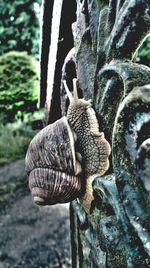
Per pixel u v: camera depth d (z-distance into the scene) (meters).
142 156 0.12
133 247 0.13
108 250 0.14
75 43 0.18
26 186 0.85
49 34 0.21
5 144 0.99
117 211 0.14
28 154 0.16
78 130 0.15
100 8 0.16
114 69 0.14
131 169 0.13
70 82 0.19
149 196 0.12
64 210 0.74
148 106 0.13
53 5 0.20
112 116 0.15
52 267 0.55
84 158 0.15
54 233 0.64
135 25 0.14
